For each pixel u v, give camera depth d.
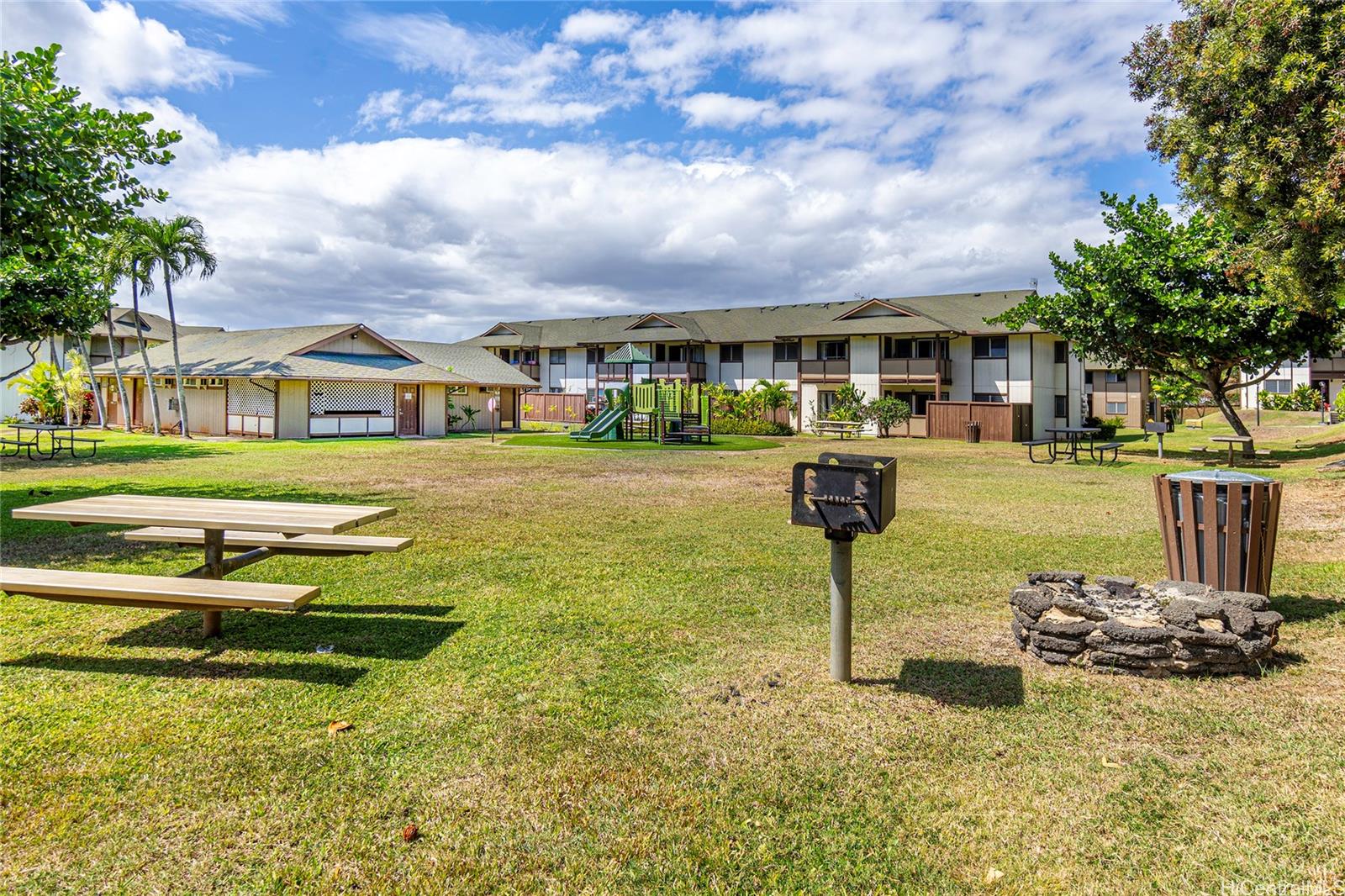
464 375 35.97
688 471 16.30
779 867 2.50
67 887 2.36
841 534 3.99
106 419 32.50
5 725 3.44
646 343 45.22
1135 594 4.82
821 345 40.31
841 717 3.62
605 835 2.67
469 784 2.99
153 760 3.14
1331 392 47.66
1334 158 8.17
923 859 2.54
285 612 5.30
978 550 7.62
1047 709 3.70
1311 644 4.54
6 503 10.48
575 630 4.96
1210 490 4.82
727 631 4.95
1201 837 2.64
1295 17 8.62
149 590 3.97
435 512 10.12
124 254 23.77
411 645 4.62
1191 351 19.12
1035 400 34.53
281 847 2.58
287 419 27.11
